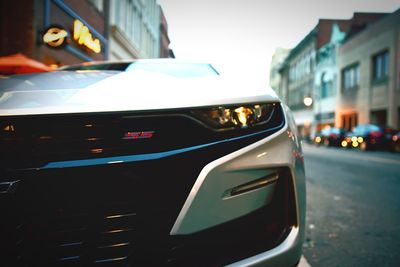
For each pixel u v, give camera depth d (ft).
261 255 3.59
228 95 3.95
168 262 3.37
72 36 26.58
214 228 3.51
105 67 7.61
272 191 3.90
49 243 3.24
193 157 3.50
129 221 3.35
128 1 45.85
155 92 3.95
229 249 3.57
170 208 3.41
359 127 52.60
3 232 3.18
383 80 62.54
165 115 3.53
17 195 3.18
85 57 29.68
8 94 3.88
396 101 57.93
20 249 3.20
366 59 69.46
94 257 3.29
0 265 3.18
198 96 3.82
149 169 3.40
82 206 3.28
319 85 100.01
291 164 3.95
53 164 3.25
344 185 16.05
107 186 3.32
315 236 8.30
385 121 64.34
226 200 3.55
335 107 86.53
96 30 32.81
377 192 14.16
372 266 6.47
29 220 3.21
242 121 3.79
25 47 20.89
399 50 57.16
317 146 68.49
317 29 103.45
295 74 131.95
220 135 3.65
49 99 3.65
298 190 4.01
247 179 3.68
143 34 56.65
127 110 3.44
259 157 3.73
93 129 3.37
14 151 3.26
